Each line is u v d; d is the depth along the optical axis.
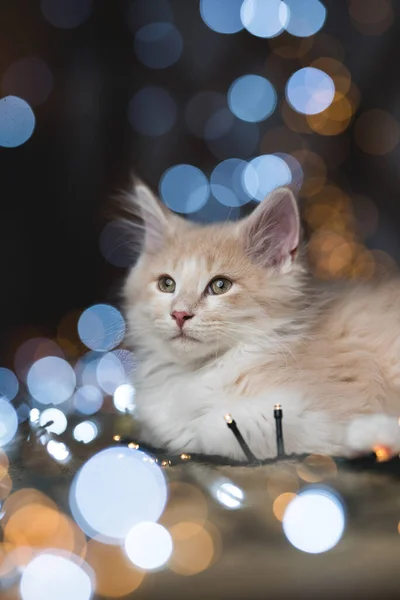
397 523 0.40
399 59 0.92
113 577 0.36
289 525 0.39
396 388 0.52
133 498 0.42
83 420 0.64
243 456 0.49
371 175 0.98
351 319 0.54
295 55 0.90
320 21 0.85
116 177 1.03
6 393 0.80
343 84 0.87
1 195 1.03
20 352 0.93
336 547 0.38
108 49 1.03
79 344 0.94
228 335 0.52
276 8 0.82
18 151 1.02
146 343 0.56
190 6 1.00
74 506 0.41
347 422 0.50
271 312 0.53
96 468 0.44
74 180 1.04
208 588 0.35
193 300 0.52
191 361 0.54
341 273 0.88
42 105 1.01
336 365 0.52
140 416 0.55
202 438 0.50
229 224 0.57
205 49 1.01
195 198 0.96
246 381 0.52
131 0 1.01
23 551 0.37
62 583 0.34
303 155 0.93
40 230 1.05
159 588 0.35
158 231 0.57
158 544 0.37
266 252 0.54
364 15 0.88
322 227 0.91
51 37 1.00
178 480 0.46
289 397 0.50
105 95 1.03
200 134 1.00
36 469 0.49
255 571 0.36
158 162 1.03
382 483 0.45
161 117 1.02
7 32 0.97
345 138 0.98
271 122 0.99
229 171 0.96
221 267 0.53
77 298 1.07
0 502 0.43
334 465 0.46
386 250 0.97
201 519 0.41
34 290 1.06
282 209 0.53
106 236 1.00
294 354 0.52
